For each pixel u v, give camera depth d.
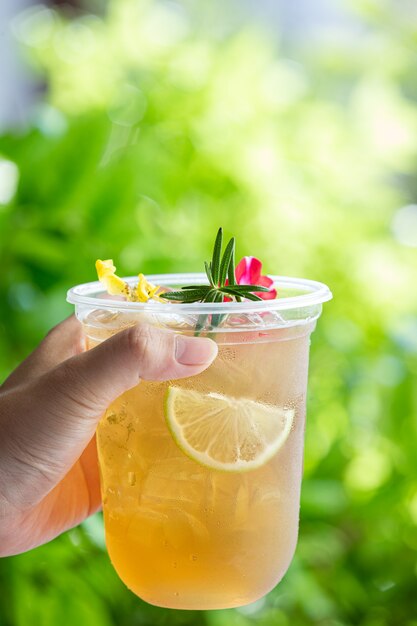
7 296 0.63
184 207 0.76
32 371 0.45
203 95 0.81
